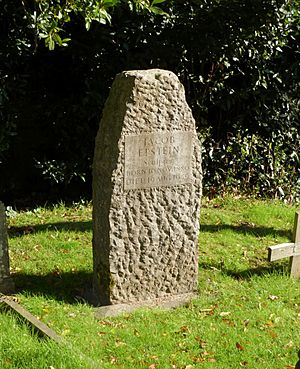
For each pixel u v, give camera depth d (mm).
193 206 4828
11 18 6504
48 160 7062
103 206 4629
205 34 6973
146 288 4801
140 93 4492
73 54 6887
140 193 4633
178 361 4070
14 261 5445
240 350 4207
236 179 7688
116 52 6930
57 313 4508
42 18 5246
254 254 5773
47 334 4148
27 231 6180
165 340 4281
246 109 7707
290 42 7668
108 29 6777
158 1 5020
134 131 4523
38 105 7094
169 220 4766
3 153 7094
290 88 7730
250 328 4492
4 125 6578
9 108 6605
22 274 5195
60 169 6953
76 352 3982
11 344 4059
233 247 5906
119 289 4707
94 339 4242
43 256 5551
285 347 4273
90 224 6398
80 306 4645
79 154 7109
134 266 4723
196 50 7090
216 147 7574
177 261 4855
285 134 7820
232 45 7059
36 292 4832
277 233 6344
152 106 4543
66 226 6309
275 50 7418
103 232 4656
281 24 7121
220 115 7664
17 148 7184
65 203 7055
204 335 4359
